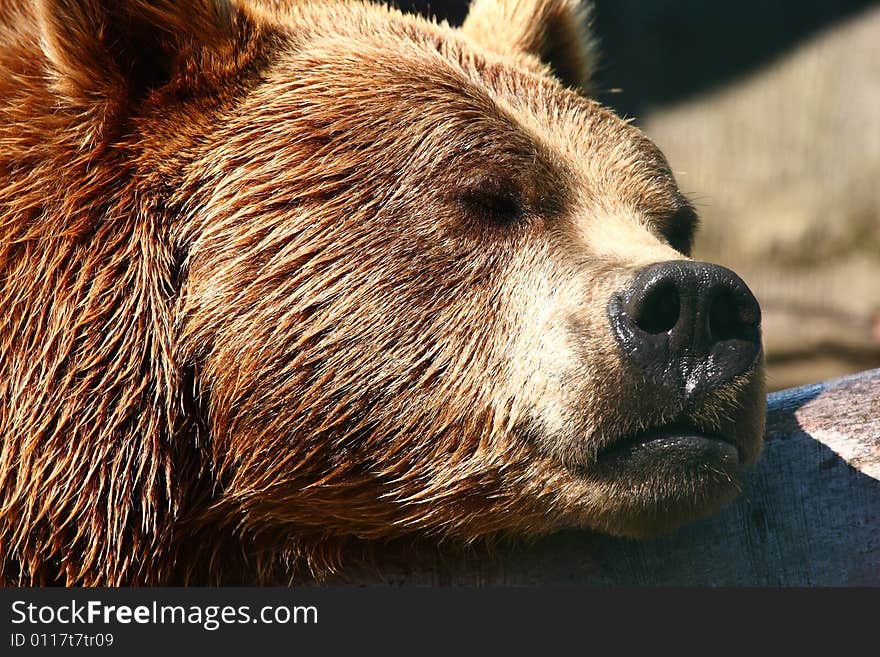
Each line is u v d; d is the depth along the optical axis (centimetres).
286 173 848
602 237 847
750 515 883
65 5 820
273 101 869
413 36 955
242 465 832
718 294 767
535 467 821
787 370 2791
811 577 873
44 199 833
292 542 866
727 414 774
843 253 2962
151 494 820
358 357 830
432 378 832
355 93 870
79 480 820
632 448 788
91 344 821
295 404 828
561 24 1128
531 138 880
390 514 848
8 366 828
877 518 871
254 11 905
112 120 842
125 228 834
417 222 843
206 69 867
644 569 881
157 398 816
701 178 3084
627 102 3181
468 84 895
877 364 2769
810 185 3039
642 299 769
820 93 3141
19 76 855
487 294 837
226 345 825
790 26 3244
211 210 841
